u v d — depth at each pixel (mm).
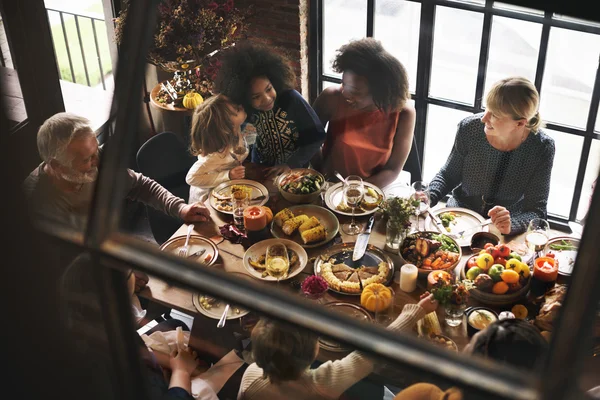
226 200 1193
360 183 1271
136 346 292
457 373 215
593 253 196
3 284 235
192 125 1245
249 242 1062
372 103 1274
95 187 268
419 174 1335
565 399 194
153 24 271
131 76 273
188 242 1109
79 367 262
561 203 1124
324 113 1350
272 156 1333
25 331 246
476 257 779
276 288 256
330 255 945
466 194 1285
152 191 1175
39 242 244
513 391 205
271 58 1331
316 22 1769
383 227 1030
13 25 1482
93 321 268
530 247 1067
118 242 266
